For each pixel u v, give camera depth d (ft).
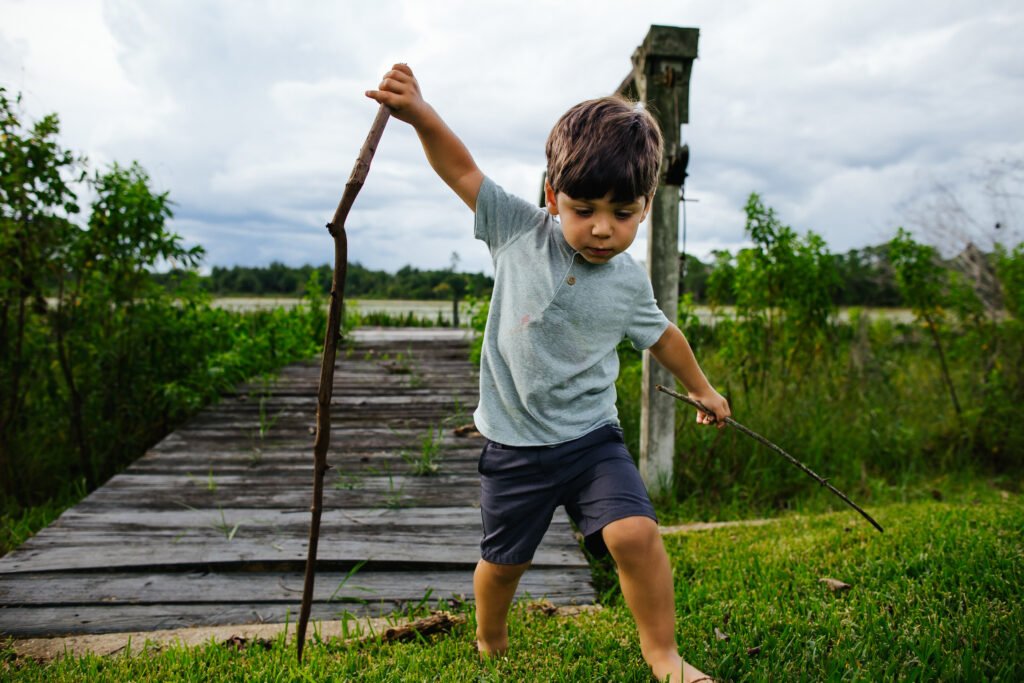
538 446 6.44
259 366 26.25
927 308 21.17
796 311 21.27
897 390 23.35
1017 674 6.27
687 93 14.67
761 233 20.89
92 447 17.90
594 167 5.50
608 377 6.73
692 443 17.16
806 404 20.25
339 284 6.30
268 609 9.27
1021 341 20.52
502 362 6.71
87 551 10.69
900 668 6.58
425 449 15.14
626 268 6.70
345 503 13.03
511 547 6.66
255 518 12.19
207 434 17.94
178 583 9.95
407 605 9.28
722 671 6.70
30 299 17.38
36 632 8.55
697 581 9.73
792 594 8.93
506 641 7.32
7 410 17.20
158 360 19.66
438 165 6.79
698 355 19.83
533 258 6.57
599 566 11.04
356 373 27.04
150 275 19.03
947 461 19.54
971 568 8.68
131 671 7.07
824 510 15.48
